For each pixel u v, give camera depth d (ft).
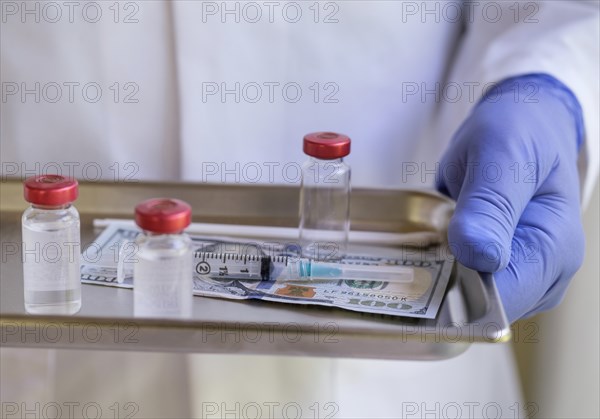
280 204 2.27
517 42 2.56
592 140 2.46
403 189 2.26
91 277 1.87
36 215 1.74
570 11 2.63
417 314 1.70
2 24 2.41
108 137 2.55
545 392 3.60
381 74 2.60
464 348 1.48
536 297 1.98
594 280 3.34
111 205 2.25
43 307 1.72
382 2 2.50
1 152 2.57
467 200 1.96
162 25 2.44
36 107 2.51
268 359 2.68
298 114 2.59
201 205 2.27
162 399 2.77
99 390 2.74
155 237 1.61
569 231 2.09
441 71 2.75
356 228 2.23
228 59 2.44
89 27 2.42
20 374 2.55
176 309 1.61
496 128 2.13
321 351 1.49
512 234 1.94
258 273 1.88
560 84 2.43
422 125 2.72
